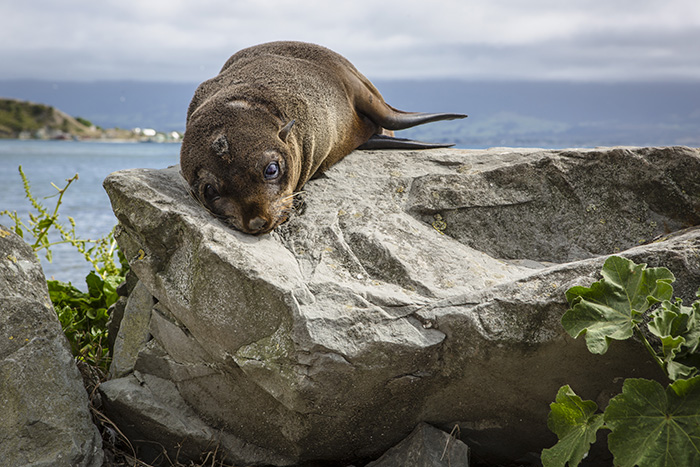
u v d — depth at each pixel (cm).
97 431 430
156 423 443
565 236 513
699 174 502
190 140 507
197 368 438
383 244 453
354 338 376
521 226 514
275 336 389
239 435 445
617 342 369
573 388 395
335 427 409
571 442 344
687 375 324
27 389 395
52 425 398
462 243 505
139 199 448
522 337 378
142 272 452
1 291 401
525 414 411
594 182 518
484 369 390
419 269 438
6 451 379
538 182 520
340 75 657
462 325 382
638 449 315
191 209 452
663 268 355
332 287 400
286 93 557
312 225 483
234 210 473
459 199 515
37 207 693
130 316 481
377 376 382
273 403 418
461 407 413
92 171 3250
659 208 510
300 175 551
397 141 666
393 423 417
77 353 558
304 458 437
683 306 359
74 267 1002
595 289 360
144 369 463
